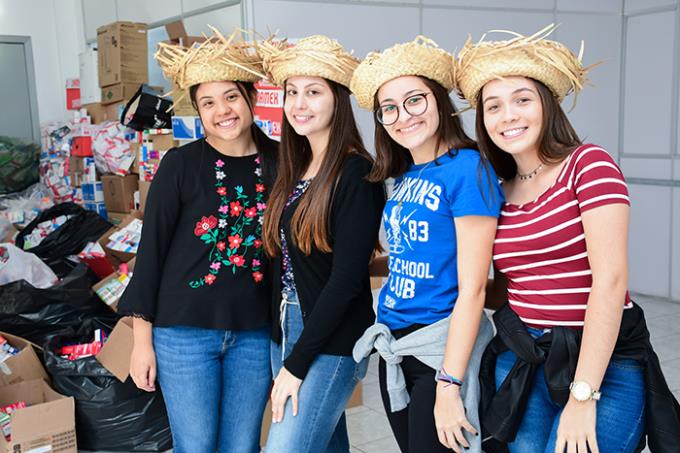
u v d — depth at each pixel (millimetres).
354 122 1734
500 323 1521
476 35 4879
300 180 1782
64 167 5793
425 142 1571
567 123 1471
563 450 1390
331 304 1657
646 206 5270
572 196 1392
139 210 4277
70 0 6629
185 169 1848
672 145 5051
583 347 1357
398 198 1605
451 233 1526
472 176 1473
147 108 4012
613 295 1323
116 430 2801
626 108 5391
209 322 1829
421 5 4660
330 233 1685
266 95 3135
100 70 5238
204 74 1783
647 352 1418
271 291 1921
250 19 4188
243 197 1877
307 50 1650
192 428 1866
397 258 1616
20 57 6555
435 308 1558
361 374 1809
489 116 1469
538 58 1401
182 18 4832
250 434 1944
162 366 1862
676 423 1393
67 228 4195
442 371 1503
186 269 1829
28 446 2551
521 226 1458
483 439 1570
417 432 1568
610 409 1408
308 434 1727
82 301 3264
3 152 6148
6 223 5164
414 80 1529
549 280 1444
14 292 3125
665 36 5047
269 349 1929
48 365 2816
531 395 1515
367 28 4504
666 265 5152
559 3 5141
